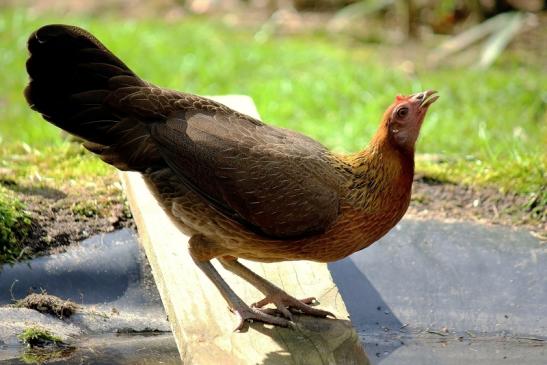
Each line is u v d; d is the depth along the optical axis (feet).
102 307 28.55
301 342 24.41
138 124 24.85
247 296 26.40
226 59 52.95
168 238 27.63
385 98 48.01
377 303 29.04
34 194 32.14
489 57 53.21
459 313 28.66
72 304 28.02
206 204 24.71
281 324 24.95
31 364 25.50
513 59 54.75
